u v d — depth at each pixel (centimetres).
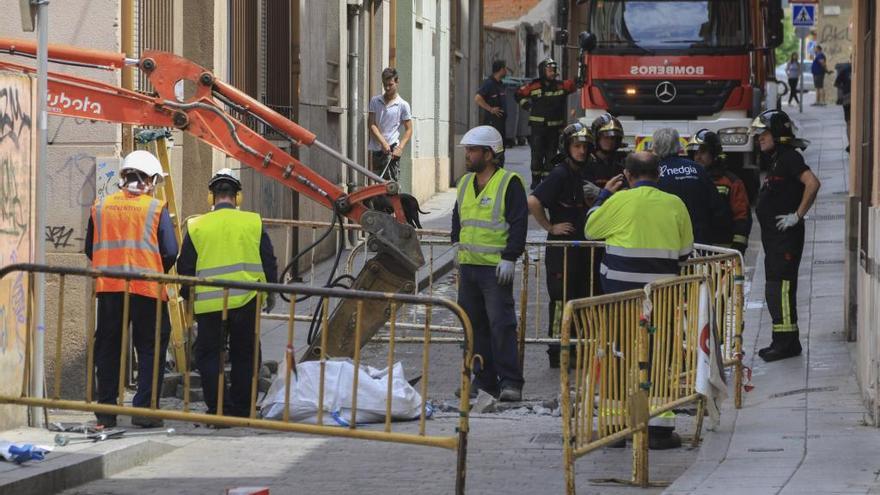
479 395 1509
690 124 2952
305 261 2500
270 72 2327
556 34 3142
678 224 1315
